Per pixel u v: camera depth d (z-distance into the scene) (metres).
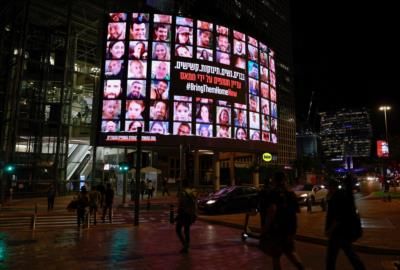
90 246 10.27
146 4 49.75
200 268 7.51
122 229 14.41
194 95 43.72
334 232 6.28
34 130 39.69
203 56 45.22
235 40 48.62
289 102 143.50
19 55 38.34
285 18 145.50
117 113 41.28
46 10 42.34
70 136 44.66
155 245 10.41
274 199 5.94
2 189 33.50
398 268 7.14
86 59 49.69
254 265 7.79
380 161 71.88
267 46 53.62
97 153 48.03
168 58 43.38
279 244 5.76
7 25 40.97
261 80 51.34
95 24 46.41
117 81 42.03
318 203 27.72
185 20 45.12
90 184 43.47
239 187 22.42
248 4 117.19
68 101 43.28
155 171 37.56
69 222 17.17
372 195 37.56
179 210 9.39
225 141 45.00
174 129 42.03
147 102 41.75
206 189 48.16
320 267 7.60
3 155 36.09
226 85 46.31
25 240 11.52
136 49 42.78
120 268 7.52
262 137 49.78
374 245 9.42
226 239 11.58
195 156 47.16
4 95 39.28
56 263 8.02
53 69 42.41
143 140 40.81
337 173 141.12
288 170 111.12
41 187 38.53
